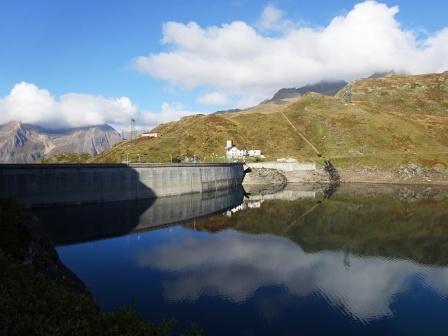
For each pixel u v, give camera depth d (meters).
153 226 107.56
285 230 104.88
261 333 46.66
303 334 46.81
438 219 118.94
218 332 46.59
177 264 72.88
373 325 49.50
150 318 49.59
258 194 178.75
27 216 49.62
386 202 152.00
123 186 135.88
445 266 74.12
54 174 113.88
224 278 65.31
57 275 43.69
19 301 23.22
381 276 67.81
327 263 75.12
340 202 153.00
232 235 98.56
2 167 101.75
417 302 56.91
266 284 62.84
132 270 68.75
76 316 23.94
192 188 169.88
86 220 108.69
